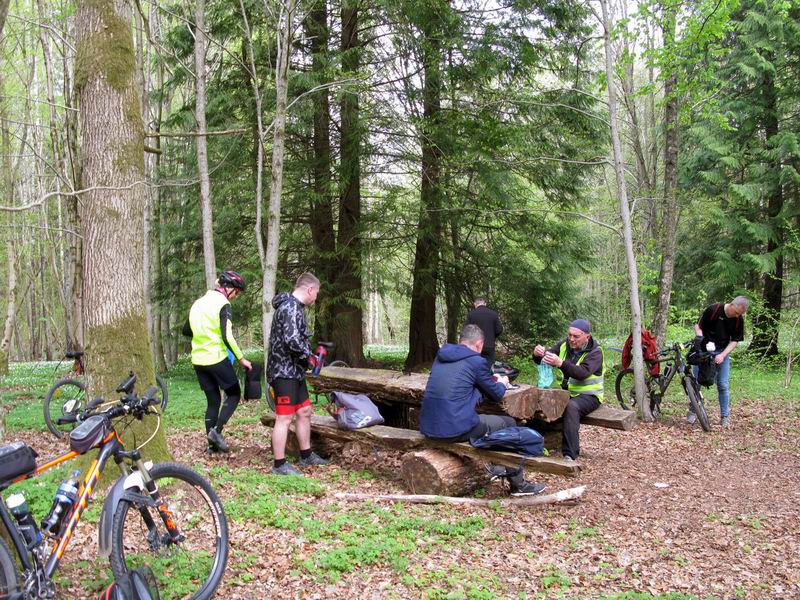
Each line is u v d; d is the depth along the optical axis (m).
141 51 13.07
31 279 29.23
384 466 6.78
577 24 13.63
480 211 13.55
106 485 5.06
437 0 12.39
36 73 21.84
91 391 5.14
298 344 6.00
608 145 15.10
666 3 9.15
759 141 17.55
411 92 13.41
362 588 3.80
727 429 9.27
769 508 5.79
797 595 4.04
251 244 14.41
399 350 27.66
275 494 5.43
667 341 14.04
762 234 16.88
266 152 13.22
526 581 4.10
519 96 13.51
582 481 6.55
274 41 12.48
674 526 5.28
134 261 5.29
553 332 16.19
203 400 10.88
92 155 5.18
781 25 15.88
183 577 3.57
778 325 15.80
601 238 16.94
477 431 5.67
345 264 14.18
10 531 2.85
